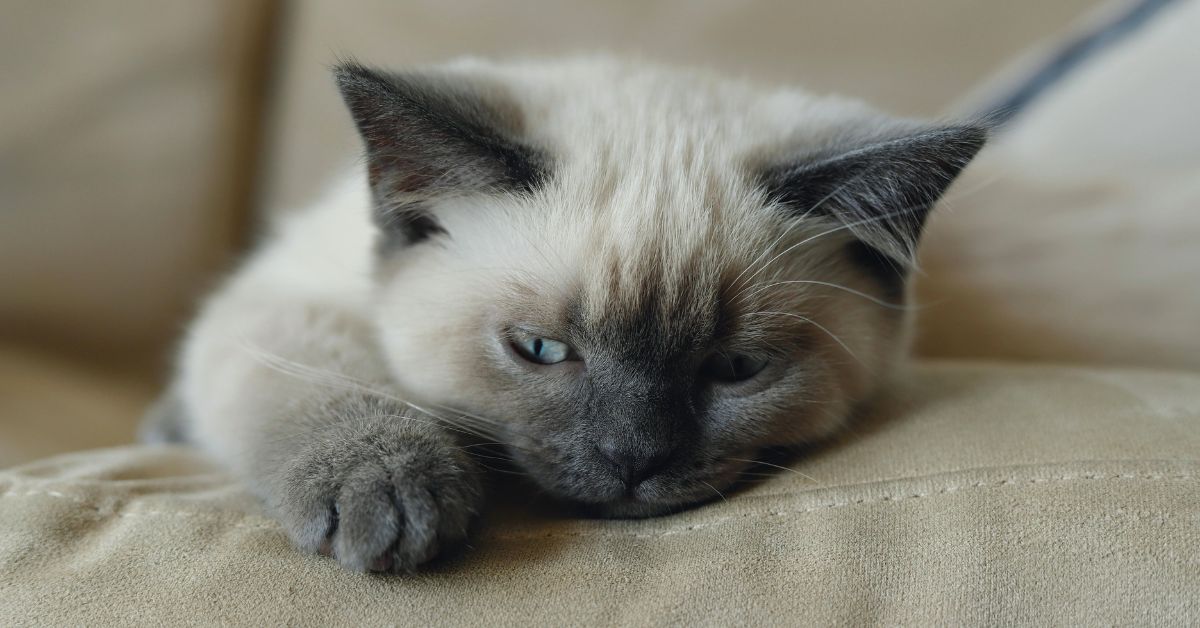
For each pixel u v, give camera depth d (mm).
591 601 266
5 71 440
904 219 321
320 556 277
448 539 278
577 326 311
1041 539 265
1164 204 386
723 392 316
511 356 316
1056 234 393
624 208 313
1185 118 400
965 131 309
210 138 474
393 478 282
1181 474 270
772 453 318
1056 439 281
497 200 323
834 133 327
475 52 473
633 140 323
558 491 311
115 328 469
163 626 261
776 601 264
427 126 310
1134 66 415
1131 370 326
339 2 482
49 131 445
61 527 275
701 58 478
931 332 397
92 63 448
